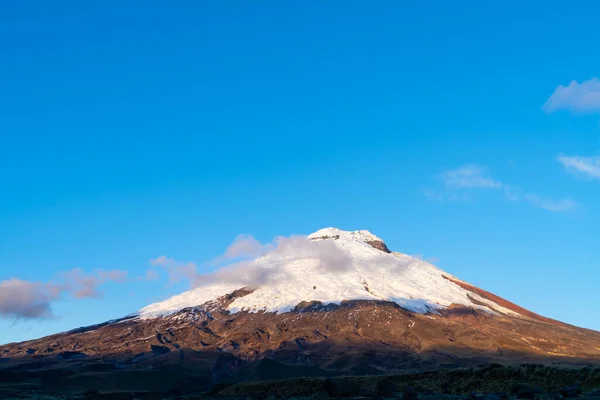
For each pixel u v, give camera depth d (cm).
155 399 15400
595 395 6806
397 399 7850
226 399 10675
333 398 9225
